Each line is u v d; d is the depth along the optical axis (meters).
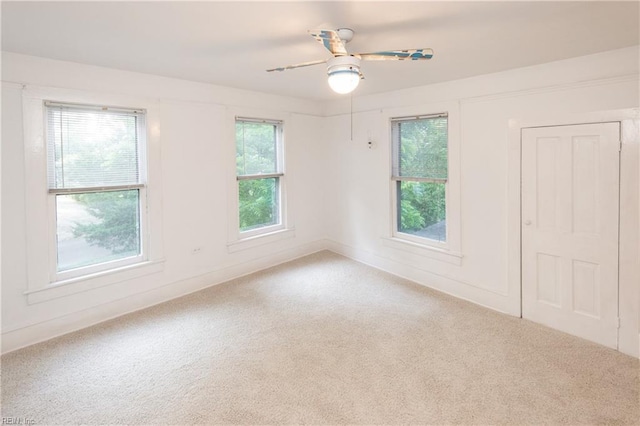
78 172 3.13
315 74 3.50
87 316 3.21
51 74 2.89
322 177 5.47
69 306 3.11
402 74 3.43
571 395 2.23
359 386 2.34
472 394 2.25
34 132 2.84
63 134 3.03
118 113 3.34
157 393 2.29
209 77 3.61
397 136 4.40
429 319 3.30
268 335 3.03
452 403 2.17
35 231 2.90
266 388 2.33
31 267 2.88
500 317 3.33
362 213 4.93
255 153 4.62
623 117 2.60
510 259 3.35
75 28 2.23
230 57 2.88
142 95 3.45
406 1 1.87
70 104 3.03
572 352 2.71
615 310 2.73
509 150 3.28
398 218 4.56
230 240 4.34
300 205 5.17
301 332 3.07
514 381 2.38
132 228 3.55
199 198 3.99
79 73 3.04
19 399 2.23
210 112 4.01
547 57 2.85
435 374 2.46
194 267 4.01
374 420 2.04
